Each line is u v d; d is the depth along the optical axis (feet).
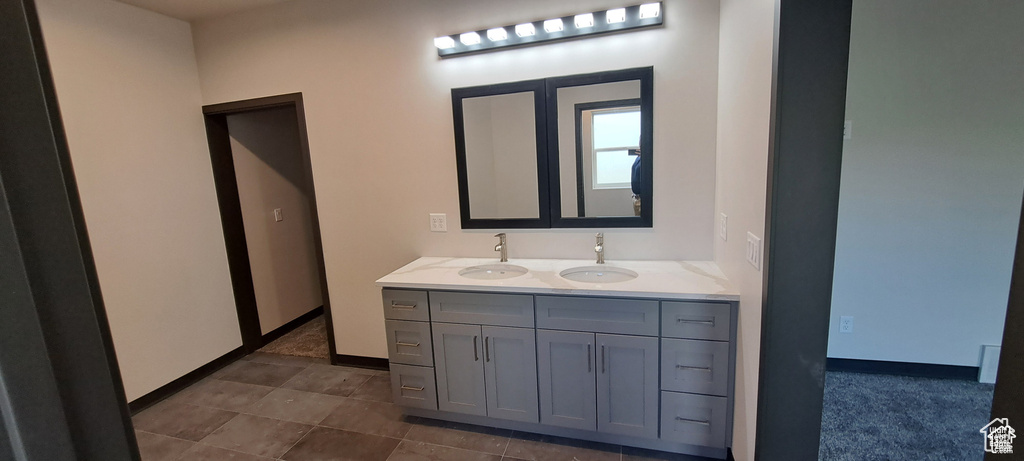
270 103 9.66
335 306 10.27
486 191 8.69
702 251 7.78
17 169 1.04
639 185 7.86
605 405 6.93
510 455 7.06
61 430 1.16
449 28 8.36
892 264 8.30
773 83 4.25
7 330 1.02
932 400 7.78
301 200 13.29
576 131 7.98
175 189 9.49
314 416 8.38
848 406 7.68
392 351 7.91
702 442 6.57
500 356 7.34
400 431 7.81
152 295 9.02
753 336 5.20
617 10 7.19
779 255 4.40
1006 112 7.45
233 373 10.23
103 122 8.17
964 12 7.34
